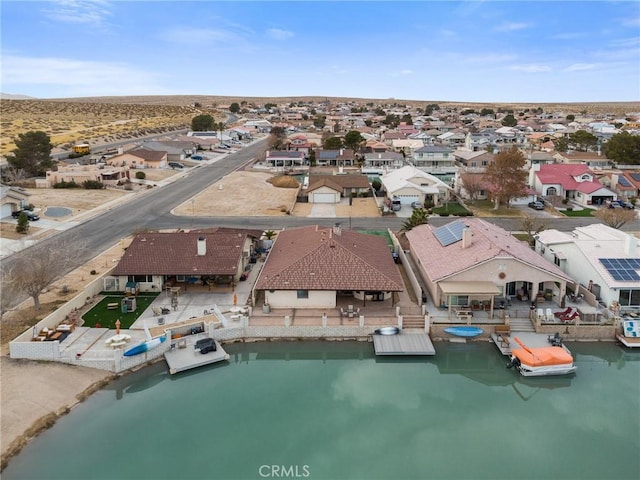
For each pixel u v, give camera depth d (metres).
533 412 34.28
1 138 155.12
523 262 45.19
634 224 79.62
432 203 92.81
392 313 45.53
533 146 172.12
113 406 34.38
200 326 43.03
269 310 46.16
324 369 39.94
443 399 35.84
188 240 53.41
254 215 85.06
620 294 45.88
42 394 34.31
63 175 103.81
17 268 48.97
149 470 28.28
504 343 41.19
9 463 28.73
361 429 32.16
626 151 124.88
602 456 29.88
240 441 30.78
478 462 29.27
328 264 47.91
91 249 64.56
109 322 43.84
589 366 40.25
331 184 96.75
